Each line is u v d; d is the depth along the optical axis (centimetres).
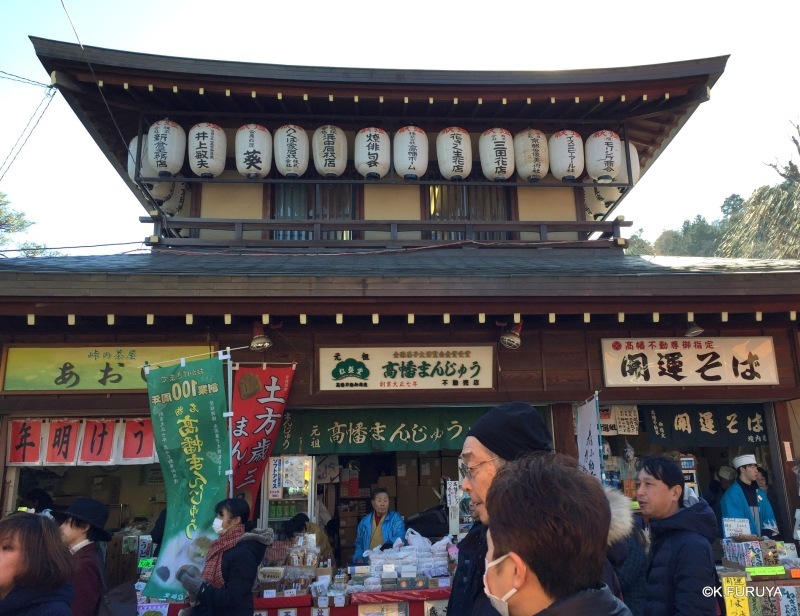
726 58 862
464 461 231
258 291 582
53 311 578
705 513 318
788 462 706
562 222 885
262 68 824
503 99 868
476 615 202
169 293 575
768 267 692
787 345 707
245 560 421
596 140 887
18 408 629
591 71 860
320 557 653
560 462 161
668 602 298
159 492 1023
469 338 680
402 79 841
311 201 902
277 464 695
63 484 990
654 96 891
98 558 387
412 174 859
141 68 804
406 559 585
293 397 651
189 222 838
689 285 614
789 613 537
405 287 594
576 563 143
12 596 238
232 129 912
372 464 1058
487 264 718
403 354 670
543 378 677
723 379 688
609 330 695
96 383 638
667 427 755
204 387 550
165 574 513
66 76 809
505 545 147
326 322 666
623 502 233
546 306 620
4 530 245
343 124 916
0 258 735
